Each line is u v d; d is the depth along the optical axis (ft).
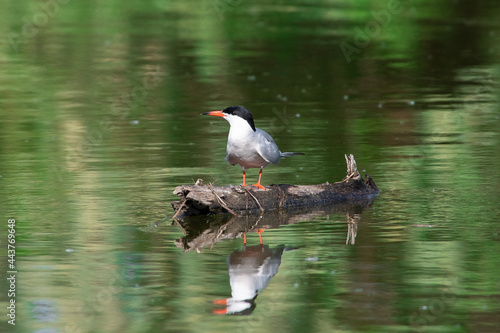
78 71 80.12
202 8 123.44
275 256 30.81
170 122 59.93
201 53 90.17
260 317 24.68
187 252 31.45
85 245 32.19
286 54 89.97
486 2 126.82
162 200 39.50
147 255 30.99
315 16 114.93
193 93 71.10
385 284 27.40
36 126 58.13
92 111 63.62
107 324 24.30
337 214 37.47
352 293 26.55
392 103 66.95
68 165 46.80
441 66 83.92
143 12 120.06
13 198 39.50
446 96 69.87
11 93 70.08
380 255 30.63
